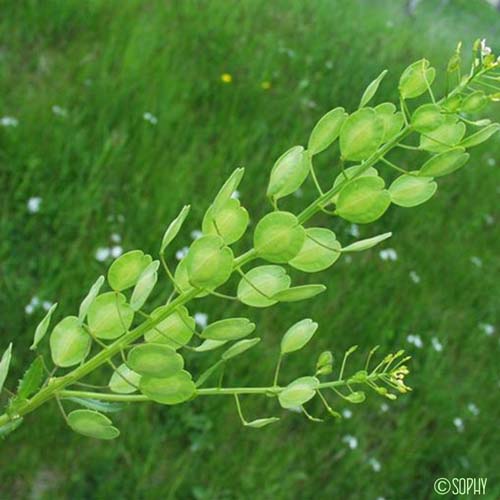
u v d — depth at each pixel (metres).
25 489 0.71
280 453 0.81
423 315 1.02
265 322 0.88
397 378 0.24
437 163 0.19
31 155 0.89
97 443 0.75
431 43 1.56
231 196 0.18
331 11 1.45
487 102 0.19
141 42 1.11
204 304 0.85
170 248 0.88
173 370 0.19
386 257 1.02
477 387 1.01
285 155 0.19
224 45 1.18
